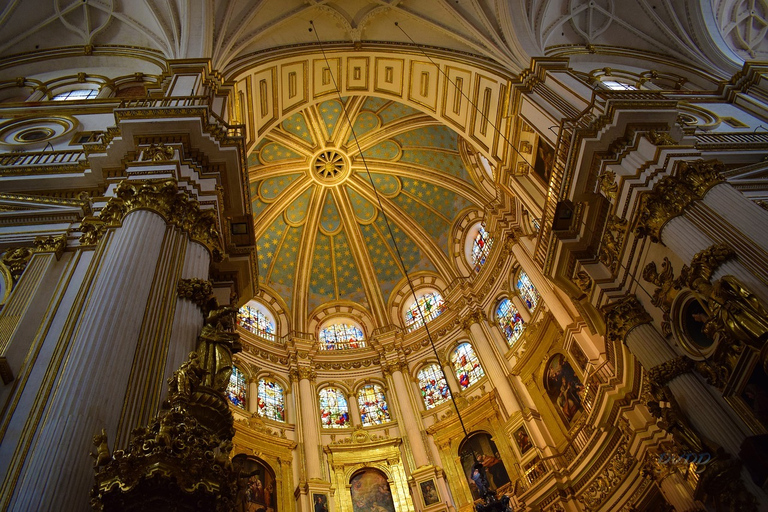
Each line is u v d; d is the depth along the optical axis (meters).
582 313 15.05
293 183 26.97
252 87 17.59
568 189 13.78
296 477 19.56
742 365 9.76
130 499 5.15
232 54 16.42
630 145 12.59
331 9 19.34
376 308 26.92
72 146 13.02
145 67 17.17
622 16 20.52
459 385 22.53
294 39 19.00
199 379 6.86
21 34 17.56
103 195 10.23
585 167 13.15
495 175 19.03
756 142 14.29
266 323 25.36
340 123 25.83
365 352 25.03
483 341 22.23
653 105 12.80
